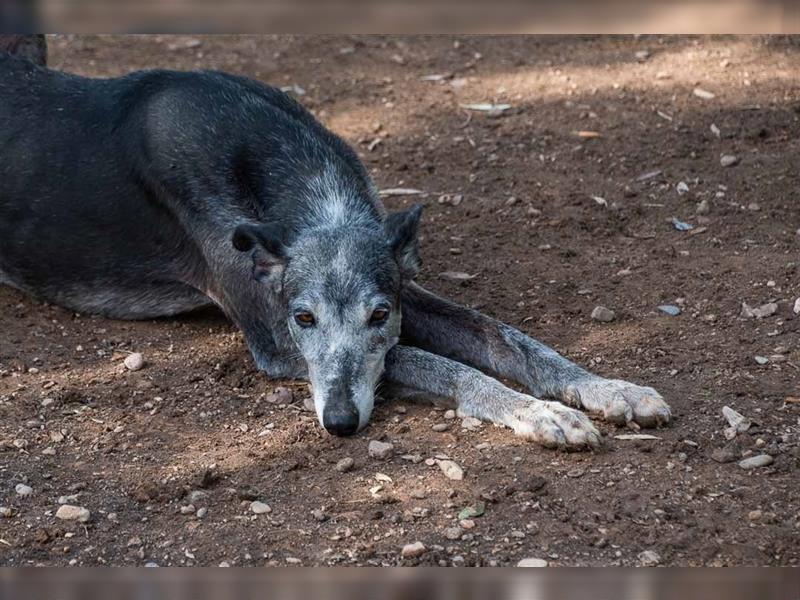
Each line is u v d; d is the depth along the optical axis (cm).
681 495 729
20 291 1041
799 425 799
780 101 1359
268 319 906
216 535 705
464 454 786
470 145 1307
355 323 822
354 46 1582
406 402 869
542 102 1401
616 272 1039
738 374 868
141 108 982
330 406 796
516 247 1094
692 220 1129
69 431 825
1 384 887
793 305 962
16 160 999
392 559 679
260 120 962
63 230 995
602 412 817
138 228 982
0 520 718
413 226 865
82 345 959
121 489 754
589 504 723
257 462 784
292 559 681
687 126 1314
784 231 1096
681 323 949
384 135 1341
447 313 930
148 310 1007
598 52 1534
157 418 845
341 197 923
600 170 1235
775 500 721
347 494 744
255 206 938
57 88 1020
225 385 896
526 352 879
